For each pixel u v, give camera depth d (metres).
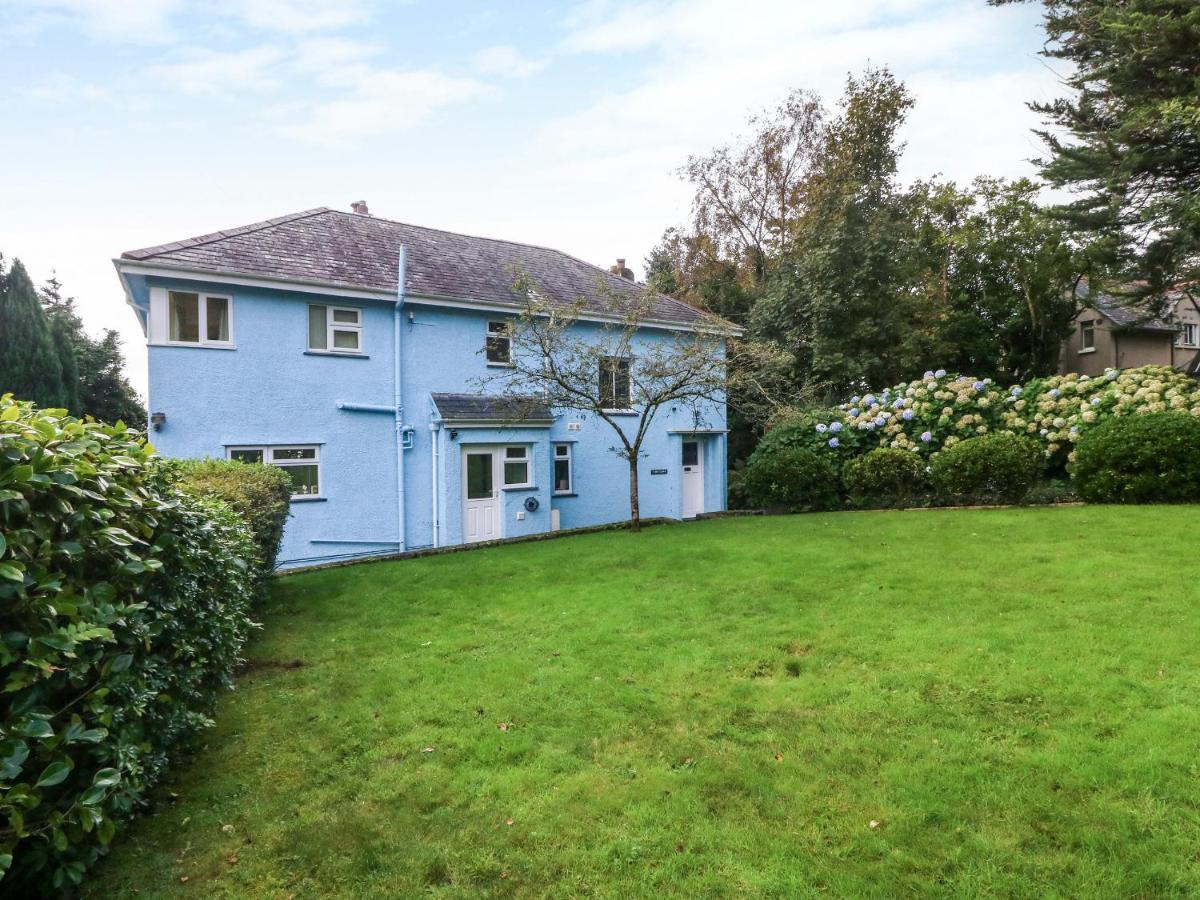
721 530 10.30
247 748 3.63
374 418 12.83
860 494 12.56
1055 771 2.86
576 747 3.45
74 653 2.11
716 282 23.91
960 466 10.88
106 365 24.58
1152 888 2.17
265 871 2.57
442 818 2.88
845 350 17.83
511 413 12.98
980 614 5.00
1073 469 10.59
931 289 20.48
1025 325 22.03
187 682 3.20
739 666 4.42
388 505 12.96
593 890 2.37
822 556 7.45
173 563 3.26
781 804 2.81
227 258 11.46
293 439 12.02
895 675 4.03
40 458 2.22
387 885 2.46
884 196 19.78
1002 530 8.24
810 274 18.28
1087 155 13.99
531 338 11.42
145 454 3.13
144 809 3.00
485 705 4.06
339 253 13.23
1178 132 12.62
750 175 25.81
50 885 2.33
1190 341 29.73
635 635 5.22
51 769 1.93
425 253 14.74
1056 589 5.48
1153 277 14.36
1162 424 9.62
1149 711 3.32
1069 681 3.73
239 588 4.46
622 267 20.78
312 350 12.16
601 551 8.98
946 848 2.44
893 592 5.77
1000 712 3.46
